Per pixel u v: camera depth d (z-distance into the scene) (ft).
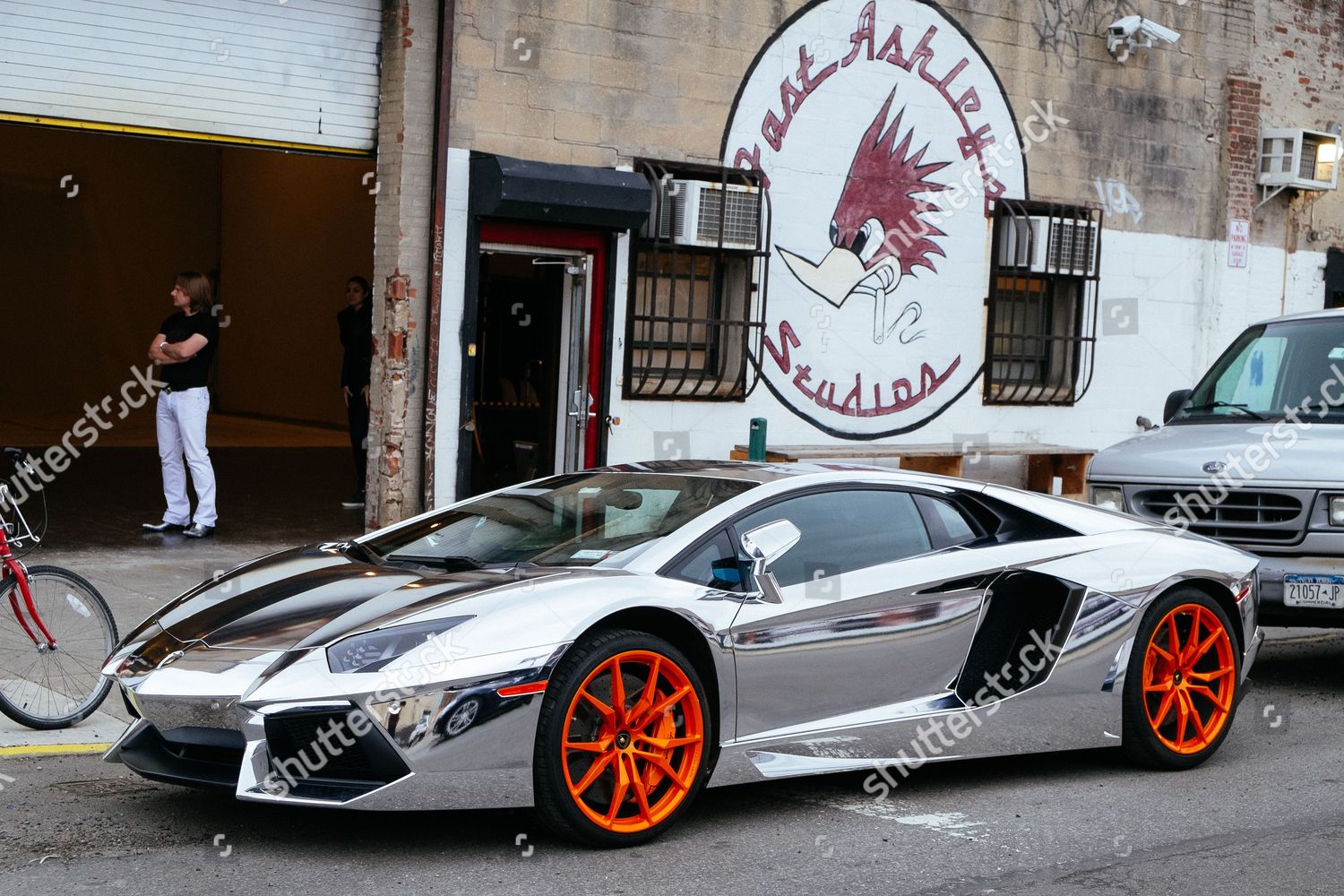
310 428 71.26
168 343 35.27
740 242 38.52
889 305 42.45
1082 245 45.73
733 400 39.63
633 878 14.89
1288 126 52.03
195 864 14.93
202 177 79.82
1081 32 45.78
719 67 38.68
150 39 31.94
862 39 41.14
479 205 34.78
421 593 16.07
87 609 20.58
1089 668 19.31
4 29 30.30
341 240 69.21
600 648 15.52
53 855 15.12
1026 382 46.24
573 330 37.37
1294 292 52.19
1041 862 15.90
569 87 36.37
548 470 38.24
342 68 34.32
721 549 17.15
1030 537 19.66
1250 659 21.13
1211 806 18.44
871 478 18.80
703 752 16.28
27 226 74.18
